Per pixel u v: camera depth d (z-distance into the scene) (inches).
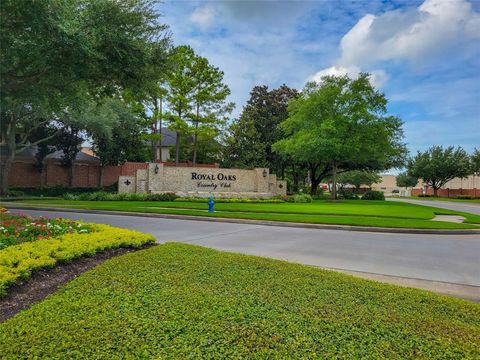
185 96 1302.9
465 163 2167.8
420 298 171.5
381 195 1581.0
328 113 1266.0
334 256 325.7
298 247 366.9
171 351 116.9
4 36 412.5
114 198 982.4
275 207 853.8
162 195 1012.5
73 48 427.2
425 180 2384.4
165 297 165.0
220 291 174.7
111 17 472.1
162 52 534.9
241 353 115.7
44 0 390.0
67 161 1320.1
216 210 735.7
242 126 1648.6
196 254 256.1
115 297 165.8
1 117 1072.8
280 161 1729.8
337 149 1195.9
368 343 122.1
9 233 283.9
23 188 1208.2
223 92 1332.4
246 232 470.3
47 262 213.5
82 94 579.8
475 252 358.0
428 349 118.3
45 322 137.6
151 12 508.4
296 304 157.8
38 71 485.7
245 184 1289.4
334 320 140.1
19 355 114.3
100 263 241.8
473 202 1595.7
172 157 1729.8
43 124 1199.6
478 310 158.7
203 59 1268.5
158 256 246.5
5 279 179.0
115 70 503.8
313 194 1680.6
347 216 655.1
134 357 113.3
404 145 1534.2
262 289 178.4
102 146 1364.4
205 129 1331.2
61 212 698.2
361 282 197.5
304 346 119.6
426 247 383.2
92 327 132.9
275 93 1765.5
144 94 588.1
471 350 117.7
